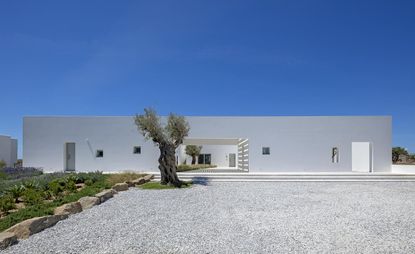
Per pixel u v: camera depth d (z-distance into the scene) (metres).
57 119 18.48
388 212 7.81
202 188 12.17
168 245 5.16
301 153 18.28
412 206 8.62
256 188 12.25
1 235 5.16
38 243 5.20
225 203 8.97
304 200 9.52
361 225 6.51
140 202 9.05
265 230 6.10
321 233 5.90
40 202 7.87
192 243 5.26
